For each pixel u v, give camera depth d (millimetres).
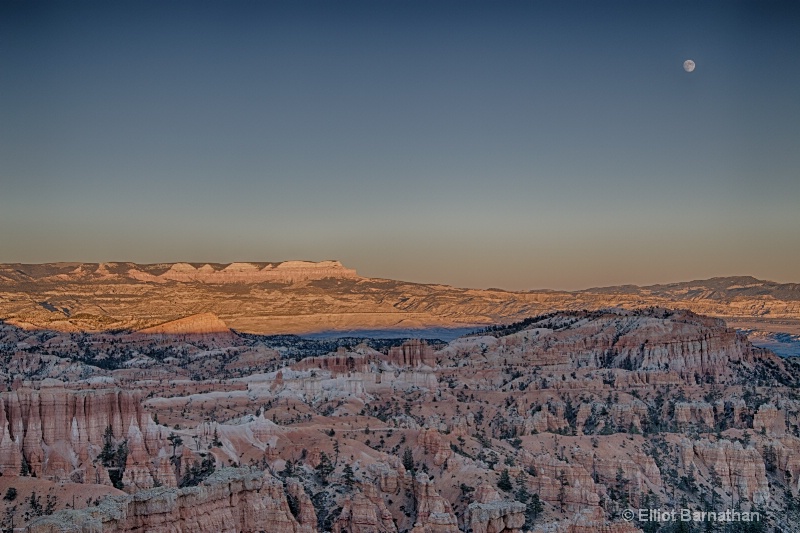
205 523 199625
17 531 194750
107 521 184500
